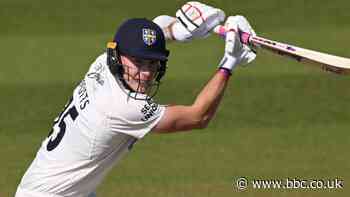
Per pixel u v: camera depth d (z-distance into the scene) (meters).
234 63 15.29
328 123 36.34
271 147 33.16
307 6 61.16
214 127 35.88
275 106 38.53
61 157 15.18
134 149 33.06
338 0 61.97
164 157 32.12
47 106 39.56
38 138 34.97
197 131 35.31
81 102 15.03
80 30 58.50
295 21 58.62
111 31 58.16
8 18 60.84
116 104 14.55
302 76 42.88
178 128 15.05
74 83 44.31
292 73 43.56
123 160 31.73
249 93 40.19
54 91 42.38
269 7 61.44
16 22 60.19
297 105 38.62
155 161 31.62
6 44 54.69
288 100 39.28
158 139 34.34
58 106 39.66
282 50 15.73
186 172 30.28
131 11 62.03
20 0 64.44
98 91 14.79
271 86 41.31
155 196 27.69
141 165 31.17
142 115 14.60
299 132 35.12
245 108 38.25
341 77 42.22
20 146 33.84
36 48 53.47
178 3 63.16
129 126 14.70
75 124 15.00
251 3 62.31
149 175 30.03
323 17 59.09
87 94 14.97
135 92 14.59
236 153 32.47
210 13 15.98
